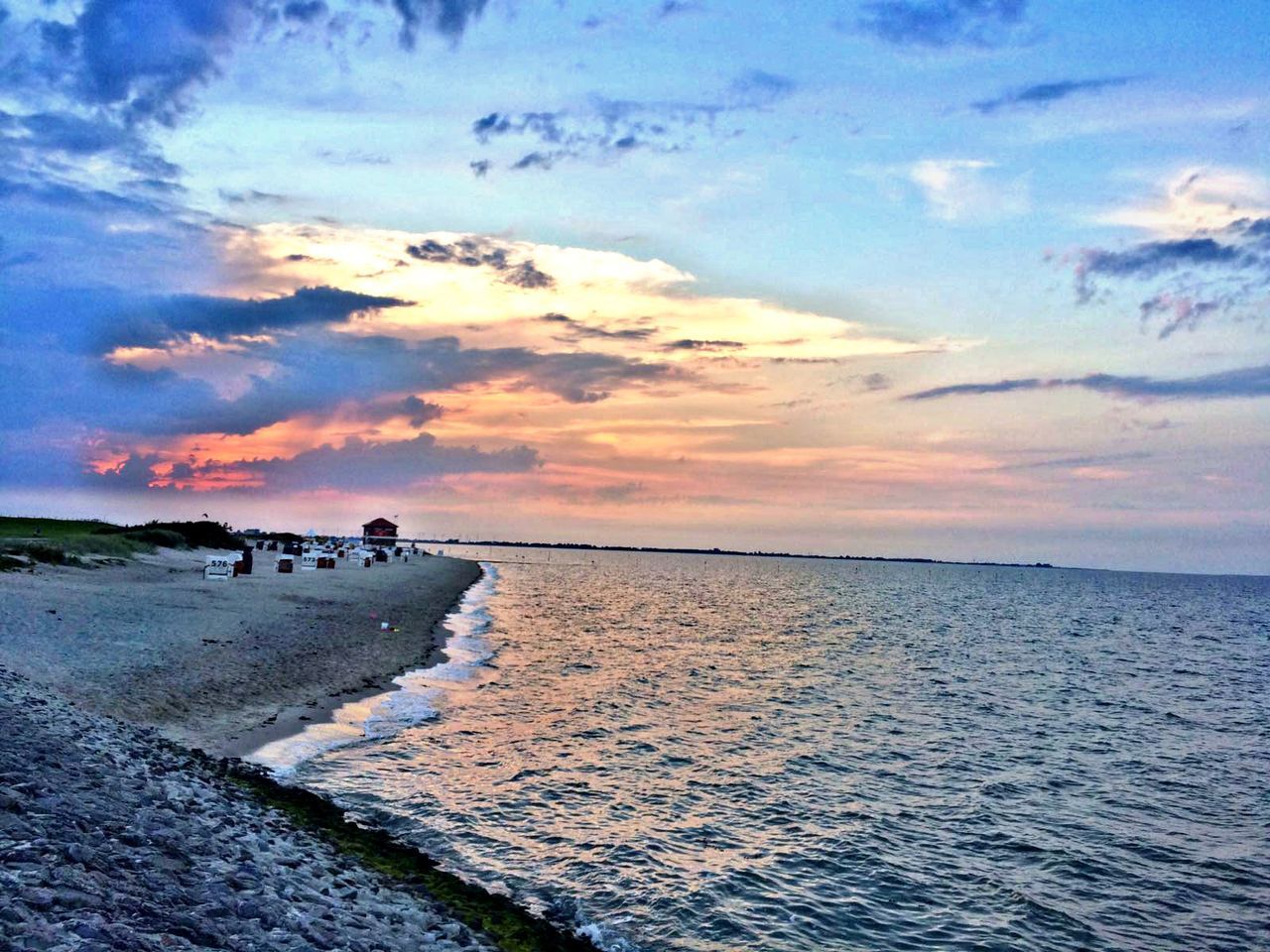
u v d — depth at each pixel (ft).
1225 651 227.81
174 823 36.68
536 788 64.69
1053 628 284.61
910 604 393.09
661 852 54.65
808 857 56.54
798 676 140.97
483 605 237.66
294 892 33.32
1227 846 64.44
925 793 73.82
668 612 271.90
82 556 170.91
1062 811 71.10
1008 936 47.11
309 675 90.89
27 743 41.75
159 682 73.72
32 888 25.04
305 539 524.93
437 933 35.14
